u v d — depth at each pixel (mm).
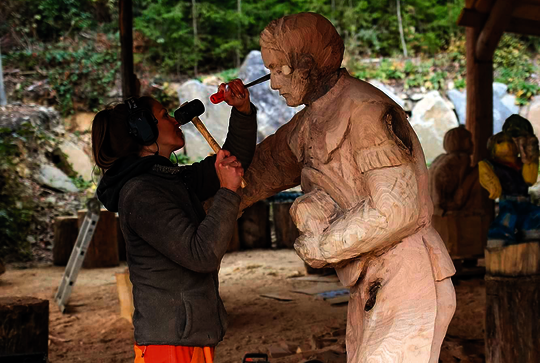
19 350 4586
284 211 11922
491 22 9258
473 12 9523
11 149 12438
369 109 2414
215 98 2707
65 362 5328
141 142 2473
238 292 8109
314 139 2596
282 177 3049
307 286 8297
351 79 2633
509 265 3916
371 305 2486
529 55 18406
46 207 12672
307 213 2562
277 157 2998
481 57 9617
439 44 18656
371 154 2383
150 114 2490
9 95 16125
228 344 5695
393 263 2467
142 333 2342
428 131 16688
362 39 18906
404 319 2395
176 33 18000
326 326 6133
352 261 2557
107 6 18875
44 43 17969
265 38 2586
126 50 8445
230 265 10250
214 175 2822
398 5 18938
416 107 17016
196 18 18797
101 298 7992
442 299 2545
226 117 16766
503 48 18234
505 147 4945
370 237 2340
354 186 2500
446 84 17688
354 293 2615
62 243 10898
